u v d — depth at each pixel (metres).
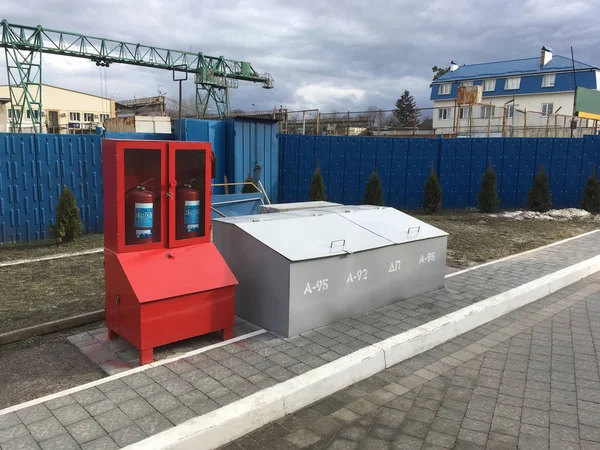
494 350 4.99
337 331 5.04
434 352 4.93
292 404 3.72
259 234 5.12
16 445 3.02
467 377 4.37
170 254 4.60
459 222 13.08
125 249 4.43
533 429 3.53
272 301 4.96
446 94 49.03
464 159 15.58
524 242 10.34
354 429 3.51
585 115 22.41
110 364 4.27
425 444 3.34
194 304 4.46
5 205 10.19
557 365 4.62
